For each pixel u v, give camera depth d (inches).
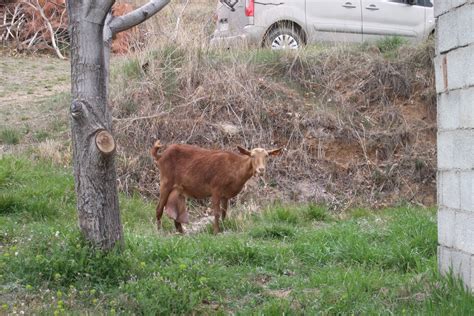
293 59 672.4
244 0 702.5
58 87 793.6
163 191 463.5
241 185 457.7
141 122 601.0
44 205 454.0
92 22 313.4
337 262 360.5
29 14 1033.5
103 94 319.0
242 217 486.3
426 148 614.2
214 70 640.4
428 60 671.8
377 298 283.6
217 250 354.9
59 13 1039.0
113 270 304.3
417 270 333.4
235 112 615.5
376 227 438.0
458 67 282.2
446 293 271.3
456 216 286.4
